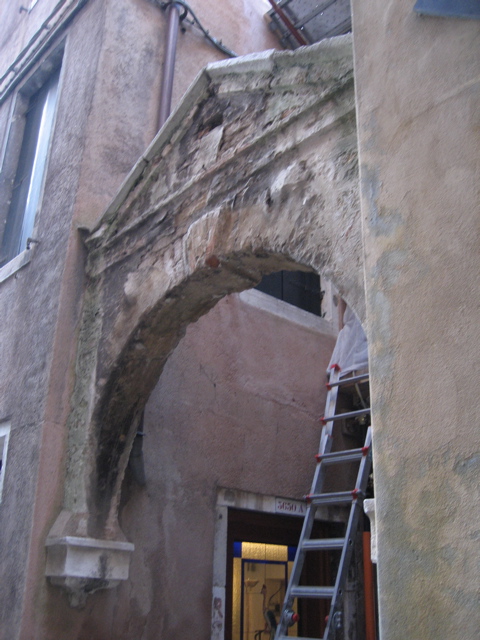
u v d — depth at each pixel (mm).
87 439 4012
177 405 4801
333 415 5523
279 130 3244
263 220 3180
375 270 2117
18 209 5777
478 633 1576
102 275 4434
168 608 4348
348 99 2914
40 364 4375
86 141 4809
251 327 5582
